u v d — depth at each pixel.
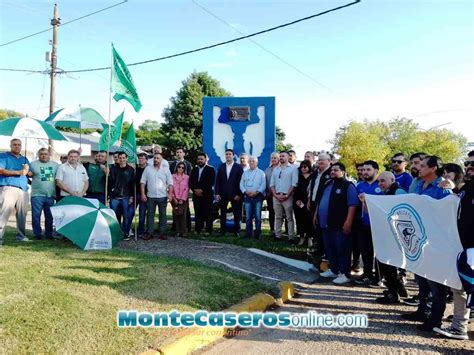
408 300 5.99
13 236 8.91
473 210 4.51
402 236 5.34
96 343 3.87
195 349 4.34
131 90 8.83
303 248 8.97
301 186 9.34
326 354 4.28
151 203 9.00
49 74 21.38
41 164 8.61
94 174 9.24
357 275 7.74
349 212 6.84
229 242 9.12
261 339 4.68
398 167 7.56
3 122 8.89
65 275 5.49
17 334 3.75
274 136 11.71
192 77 43.31
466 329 4.77
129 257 6.81
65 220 7.66
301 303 5.95
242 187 9.88
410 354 4.29
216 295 5.43
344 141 37.97
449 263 4.70
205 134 12.00
